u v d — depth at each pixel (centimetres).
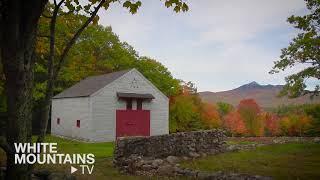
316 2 2609
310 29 2730
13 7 523
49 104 571
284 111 9612
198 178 1338
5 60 532
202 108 6084
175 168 1475
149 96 3703
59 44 1485
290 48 2870
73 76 4978
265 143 2836
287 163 1739
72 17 977
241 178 1210
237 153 2186
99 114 3431
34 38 558
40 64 3947
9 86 537
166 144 1970
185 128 5562
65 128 3888
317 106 5900
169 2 730
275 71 2939
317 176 1371
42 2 551
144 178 1423
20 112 537
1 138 516
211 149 2173
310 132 5784
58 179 933
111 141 3444
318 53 2698
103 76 4025
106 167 1730
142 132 3697
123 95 3538
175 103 5478
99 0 745
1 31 534
